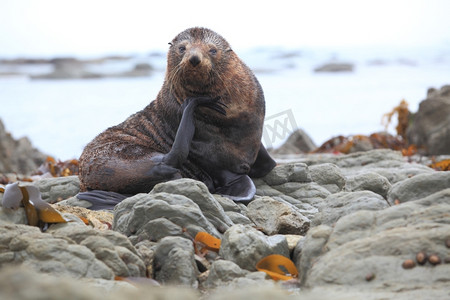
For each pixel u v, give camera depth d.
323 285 16.69
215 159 32.44
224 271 18.69
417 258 16.34
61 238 18.61
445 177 21.42
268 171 33.81
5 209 21.36
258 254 19.84
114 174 32.25
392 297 15.13
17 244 18.06
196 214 22.09
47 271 17.33
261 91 33.62
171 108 33.16
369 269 16.52
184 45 31.52
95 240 18.83
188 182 24.23
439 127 61.78
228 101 31.72
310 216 28.89
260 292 10.87
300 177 33.31
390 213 18.70
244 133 32.47
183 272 18.94
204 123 32.16
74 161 50.34
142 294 10.78
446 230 16.86
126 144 33.41
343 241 18.28
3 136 60.94
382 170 36.84
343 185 33.41
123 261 18.75
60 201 33.81
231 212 26.17
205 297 17.77
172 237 20.20
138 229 22.28
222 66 31.30
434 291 15.25
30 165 61.22
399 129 70.19
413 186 21.62
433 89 65.56
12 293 9.30
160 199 22.67
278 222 25.44
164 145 33.66
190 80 31.09
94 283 16.62
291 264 19.69
